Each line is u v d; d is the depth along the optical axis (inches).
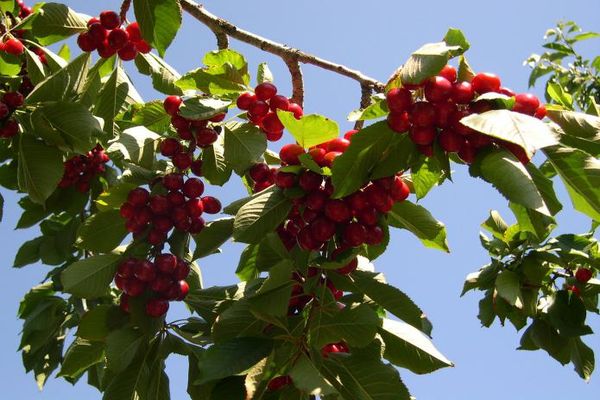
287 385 120.3
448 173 117.0
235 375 120.1
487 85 115.0
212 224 146.7
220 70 150.9
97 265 148.7
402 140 119.7
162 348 146.9
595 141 120.4
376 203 122.4
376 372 120.6
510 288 207.0
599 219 115.6
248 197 142.6
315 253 126.3
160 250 153.6
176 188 153.1
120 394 140.7
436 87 112.3
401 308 127.1
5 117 157.2
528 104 115.6
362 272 130.3
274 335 127.6
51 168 155.3
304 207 127.0
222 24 170.1
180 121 152.9
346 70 164.7
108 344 137.2
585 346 212.4
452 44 117.7
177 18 144.3
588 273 214.8
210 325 149.3
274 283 121.9
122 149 153.0
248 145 147.7
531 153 99.5
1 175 196.4
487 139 112.7
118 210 155.4
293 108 144.9
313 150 125.8
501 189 105.4
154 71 177.3
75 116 153.9
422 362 124.0
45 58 188.7
